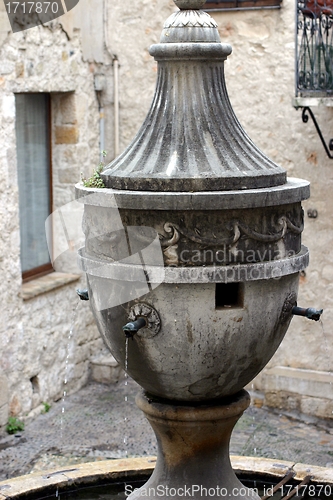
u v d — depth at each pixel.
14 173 6.50
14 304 6.60
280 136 7.19
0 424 6.50
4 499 4.20
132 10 7.74
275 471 4.45
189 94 3.55
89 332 7.77
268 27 7.12
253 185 3.42
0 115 6.32
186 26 3.53
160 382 3.59
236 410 3.70
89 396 7.43
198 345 3.43
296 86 6.48
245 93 7.29
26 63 6.60
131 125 7.93
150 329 3.43
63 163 7.30
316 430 6.89
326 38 6.44
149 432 6.63
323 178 7.04
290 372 7.23
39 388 7.00
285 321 3.63
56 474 4.45
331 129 6.95
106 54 7.84
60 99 7.30
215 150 3.47
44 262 7.20
